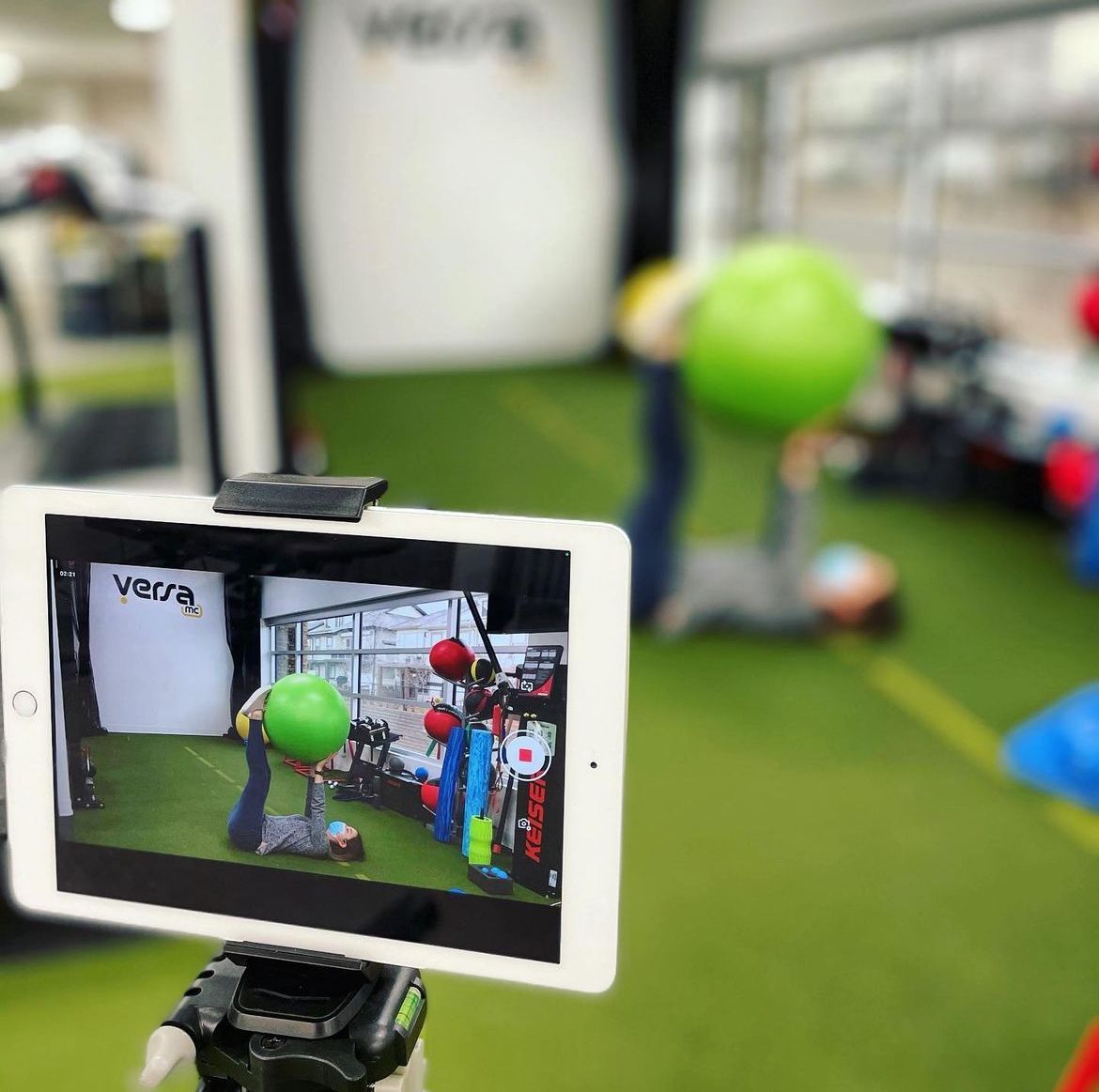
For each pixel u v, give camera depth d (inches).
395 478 204.4
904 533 177.6
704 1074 67.0
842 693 123.1
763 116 290.5
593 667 24.4
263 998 27.1
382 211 296.8
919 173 226.1
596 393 280.7
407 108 291.0
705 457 222.8
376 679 25.8
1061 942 79.9
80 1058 66.0
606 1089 65.6
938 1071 67.5
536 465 216.1
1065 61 185.0
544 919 25.6
